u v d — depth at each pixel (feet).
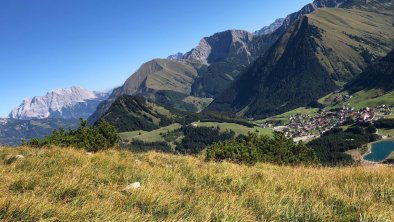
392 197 35.96
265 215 30.76
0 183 35.24
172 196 33.14
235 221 28.48
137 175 42.93
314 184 41.32
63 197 33.40
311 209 31.89
